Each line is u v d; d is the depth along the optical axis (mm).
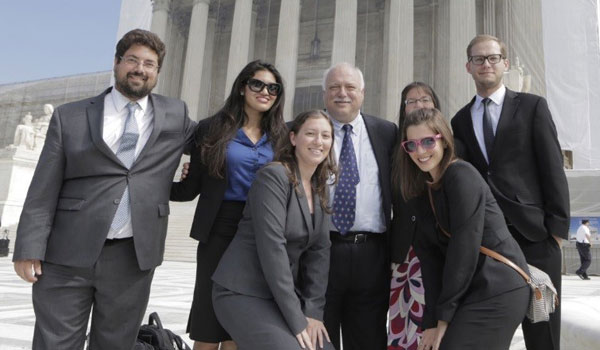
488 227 2979
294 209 3143
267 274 2930
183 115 3594
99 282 3115
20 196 25344
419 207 3293
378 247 4055
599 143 26500
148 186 3270
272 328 2867
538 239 3645
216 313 3135
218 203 3674
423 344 3146
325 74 4426
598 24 27797
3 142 53750
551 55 28172
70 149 3113
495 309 2814
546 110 3850
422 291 3883
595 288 12227
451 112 25500
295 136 3268
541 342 3502
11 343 4773
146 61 3236
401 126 4176
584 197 21344
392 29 27938
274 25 37250
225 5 38500
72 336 3049
